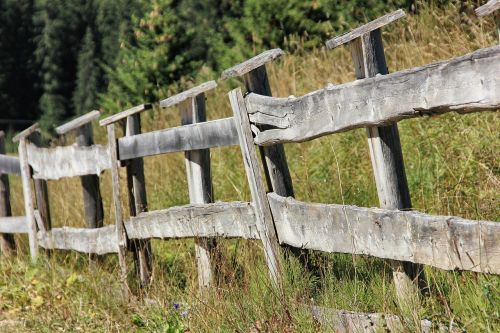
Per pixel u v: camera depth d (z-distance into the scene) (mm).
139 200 24109
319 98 16297
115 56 163000
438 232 14016
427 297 15523
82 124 26250
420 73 13758
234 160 29609
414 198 22203
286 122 17484
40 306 24062
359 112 15289
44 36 169875
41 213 29266
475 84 12828
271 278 18344
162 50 47125
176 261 24391
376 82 14742
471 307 14820
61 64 171000
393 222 15008
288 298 17328
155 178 31281
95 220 27172
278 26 44344
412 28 30719
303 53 38500
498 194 19641
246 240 20062
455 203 20734
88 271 25641
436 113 13734
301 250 18234
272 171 18766
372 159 15820
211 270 20203
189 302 19578
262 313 17344
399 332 14633
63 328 21375
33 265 28484
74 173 26891
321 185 24984
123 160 24234
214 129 20203
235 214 19781
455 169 22250
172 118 38844
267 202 18781
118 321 21000
